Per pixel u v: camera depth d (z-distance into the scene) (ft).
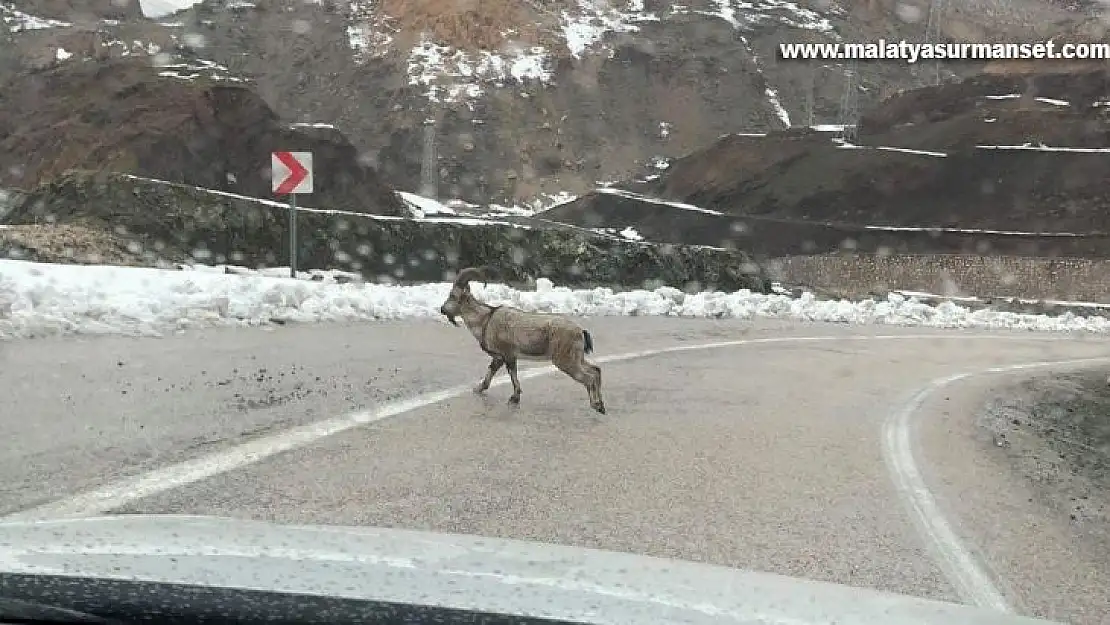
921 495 19.03
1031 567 14.80
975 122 323.16
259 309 42.42
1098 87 329.52
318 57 459.73
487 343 25.62
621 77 459.73
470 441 20.54
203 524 7.74
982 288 222.69
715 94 460.14
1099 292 212.23
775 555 13.89
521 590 6.24
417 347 37.60
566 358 24.75
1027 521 18.20
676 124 440.45
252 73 456.04
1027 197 276.41
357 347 35.91
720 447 22.17
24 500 13.73
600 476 18.19
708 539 14.44
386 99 425.28
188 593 5.78
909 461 22.82
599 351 43.42
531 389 29.09
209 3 498.28
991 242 256.73
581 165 403.34
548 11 497.87
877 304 97.45
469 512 14.92
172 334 34.32
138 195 67.92
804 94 487.20
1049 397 42.73
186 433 18.97
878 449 24.03
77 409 20.16
